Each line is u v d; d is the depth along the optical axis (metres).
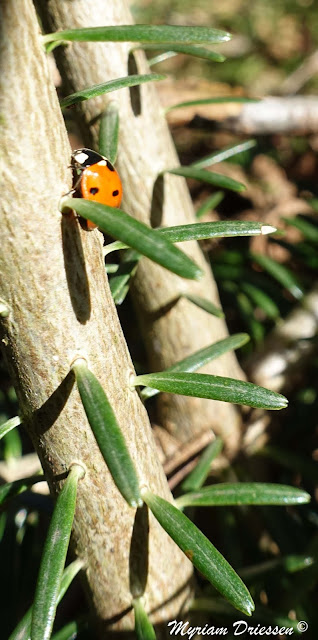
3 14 0.10
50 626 0.10
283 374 0.20
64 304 0.11
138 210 0.16
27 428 0.12
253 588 0.17
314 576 0.16
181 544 0.11
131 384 0.12
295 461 0.18
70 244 0.11
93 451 0.11
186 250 0.17
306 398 0.21
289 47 0.44
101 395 0.11
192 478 0.16
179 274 0.09
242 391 0.11
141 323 0.17
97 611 0.13
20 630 0.12
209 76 0.42
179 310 0.17
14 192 0.10
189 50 0.14
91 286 0.11
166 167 0.16
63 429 0.11
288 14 0.47
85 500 0.12
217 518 0.18
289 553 0.17
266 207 0.31
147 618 0.12
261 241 0.29
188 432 0.18
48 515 0.17
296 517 0.18
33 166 0.10
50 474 0.12
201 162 0.18
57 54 0.15
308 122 0.25
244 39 0.45
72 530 0.12
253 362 0.21
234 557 0.17
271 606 0.16
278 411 0.20
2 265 0.10
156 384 0.12
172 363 0.17
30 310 0.11
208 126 0.26
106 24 0.14
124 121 0.15
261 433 0.19
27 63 0.10
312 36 0.45
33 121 0.10
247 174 0.32
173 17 0.46
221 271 0.23
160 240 0.10
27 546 0.17
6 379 0.20
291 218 0.24
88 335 0.11
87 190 0.11
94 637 0.15
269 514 0.18
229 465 0.18
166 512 0.12
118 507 0.12
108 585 0.12
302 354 0.21
